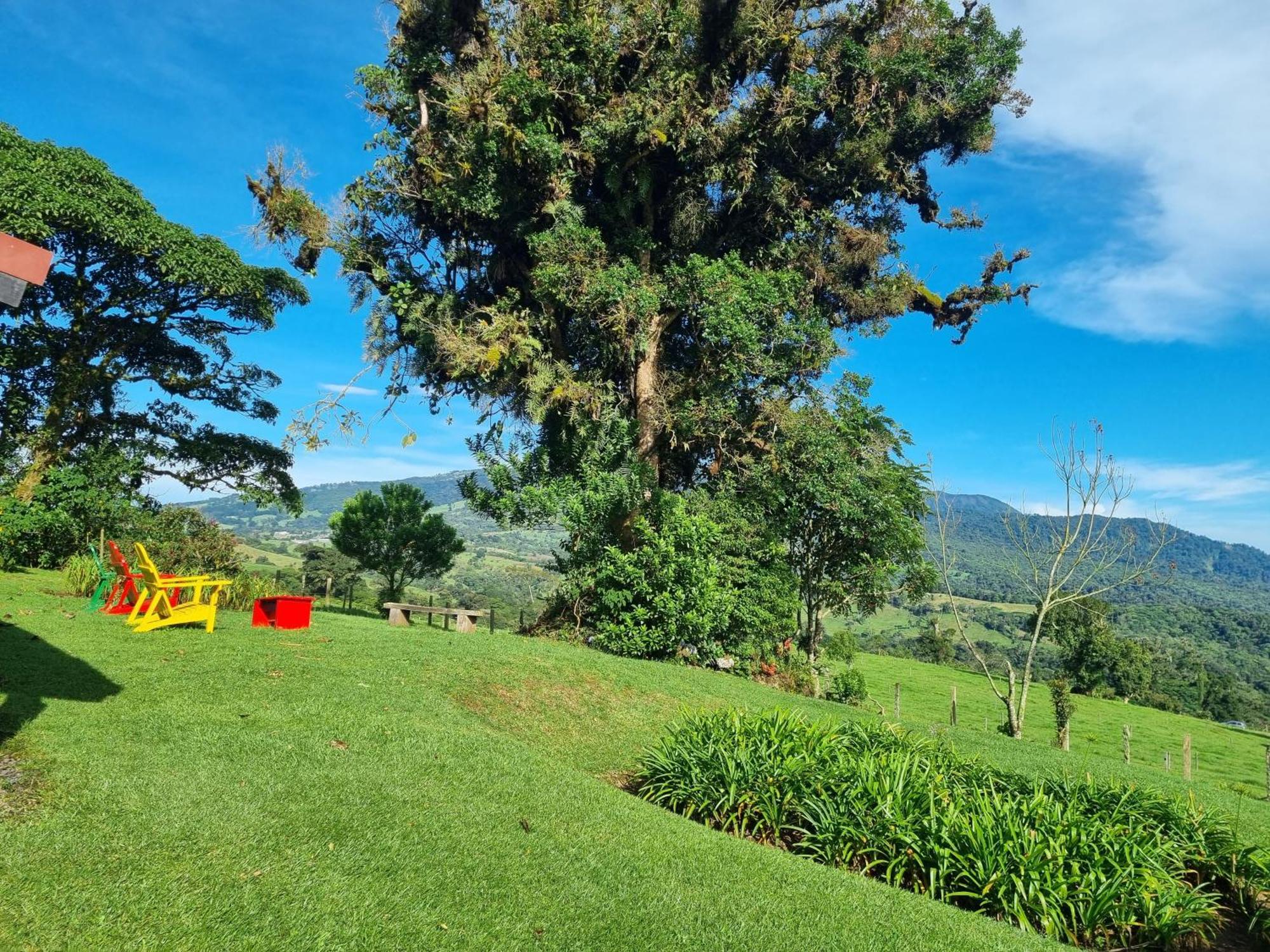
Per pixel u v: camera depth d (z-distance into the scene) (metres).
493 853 4.96
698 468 23.42
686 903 4.75
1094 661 47.91
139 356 26.94
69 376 23.53
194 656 8.77
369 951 3.60
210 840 4.36
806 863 6.08
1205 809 8.44
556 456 21.23
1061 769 10.33
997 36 22.08
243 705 7.25
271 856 4.32
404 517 29.88
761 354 20.67
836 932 4.67
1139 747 31.56
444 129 20.50
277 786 5.34
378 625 16.09
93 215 21.64
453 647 12.58
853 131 22.30
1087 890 5.79
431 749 6.97
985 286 24.42
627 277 20.02
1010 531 23.98
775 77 21.17
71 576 13.91
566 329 22.17
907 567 23.03
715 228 23.42
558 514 19.00
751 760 7.48
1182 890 6.18
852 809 6.73
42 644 8.45
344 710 7.73
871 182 23.55
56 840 4.04
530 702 10.76
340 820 4.98
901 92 21.77
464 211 20.88
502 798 6.10
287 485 29.16
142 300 25.50
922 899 5.66
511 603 54.62
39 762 5.02
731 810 7.20
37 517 18.58
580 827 5.80
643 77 21.03
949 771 8.19
